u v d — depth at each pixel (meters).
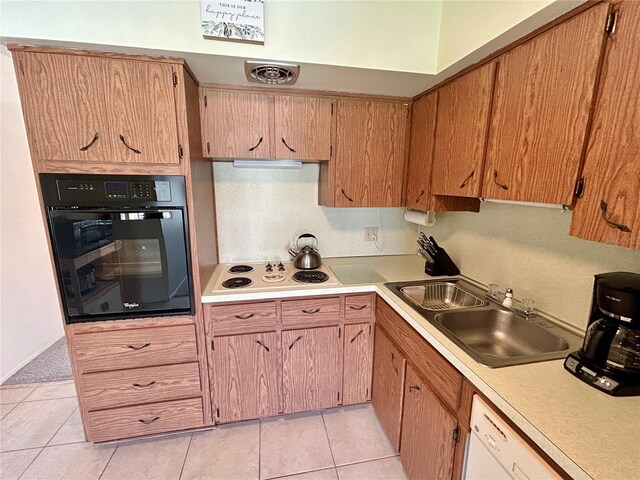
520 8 0.99
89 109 1.35
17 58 1.26
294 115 1.80
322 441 1.78
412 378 1.42
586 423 0.77
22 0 1.15
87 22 1.21
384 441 1.78
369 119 1.91
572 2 0.86
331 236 2.39
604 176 0.83
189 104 1.49
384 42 1.44
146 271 1.54
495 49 1.20
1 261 2.33
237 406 1.81
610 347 0.90
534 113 1.04
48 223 1.41
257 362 1.78
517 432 0.84
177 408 1.72
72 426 1.88
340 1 1.38
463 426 1.07
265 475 1.57
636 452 0.69
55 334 2.84
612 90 0.79
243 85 1.71
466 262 1.92
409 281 1.88
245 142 1.77
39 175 1.36
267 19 1.33
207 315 1.67
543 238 1.38
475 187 1.36
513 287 1.56
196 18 1.28
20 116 2.50
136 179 1.45
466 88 1.40
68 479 1.54
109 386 1.61
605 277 0.94
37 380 2.31
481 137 1.31
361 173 1.96
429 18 1.47
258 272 2.04
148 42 1.26
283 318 1.76
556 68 0.95
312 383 1.88
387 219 2.48
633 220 0.76
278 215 2.25
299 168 2.22
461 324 1.45
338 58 1.41
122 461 1.64
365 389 1.98
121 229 1.47
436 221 2.22
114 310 1.54
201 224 1.70
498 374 0.97
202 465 1.62
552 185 0.98
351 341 1.89
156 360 1.64
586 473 0.64
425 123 1.78
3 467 1.60
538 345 1.29
